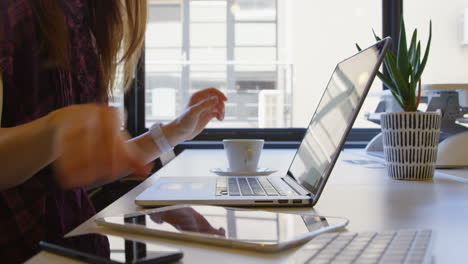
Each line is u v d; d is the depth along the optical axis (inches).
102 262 12.4
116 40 40.3
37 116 30.5
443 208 22.4
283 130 81.7
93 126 15.5
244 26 111.1
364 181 33.7
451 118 45.6
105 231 16.9
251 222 17.0
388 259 11.5
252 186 28.5
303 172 28.9
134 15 41.2
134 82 77.1
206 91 42.5
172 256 12.9
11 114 30.0
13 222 29.9
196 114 37.4
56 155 19.0
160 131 36.6
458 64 80.2
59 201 32.5
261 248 13.9
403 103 35.9
